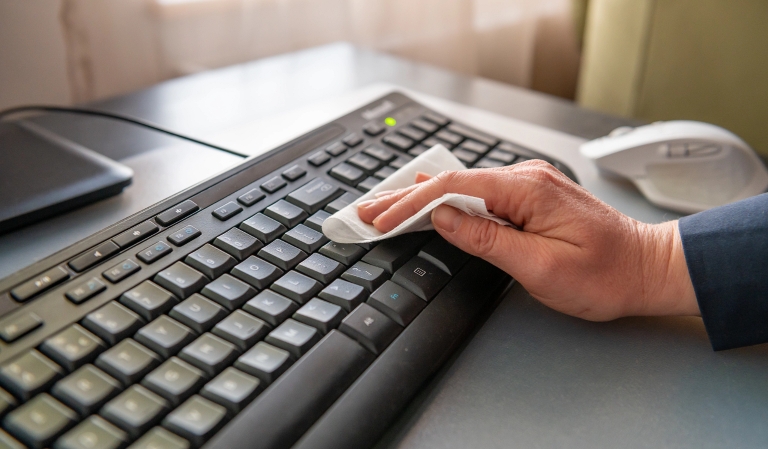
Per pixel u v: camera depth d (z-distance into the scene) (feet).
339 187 1.40
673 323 1.23
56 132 1.84
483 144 1.69
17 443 0.79
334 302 1.08
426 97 2.27
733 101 2.89
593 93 3.42
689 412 1.01
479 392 1.03
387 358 1.01
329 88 2.32
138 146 1.77
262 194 1.31
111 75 2.35
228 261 1.11
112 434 0.81
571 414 0.99
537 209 1.22
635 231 1.29
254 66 2.50
